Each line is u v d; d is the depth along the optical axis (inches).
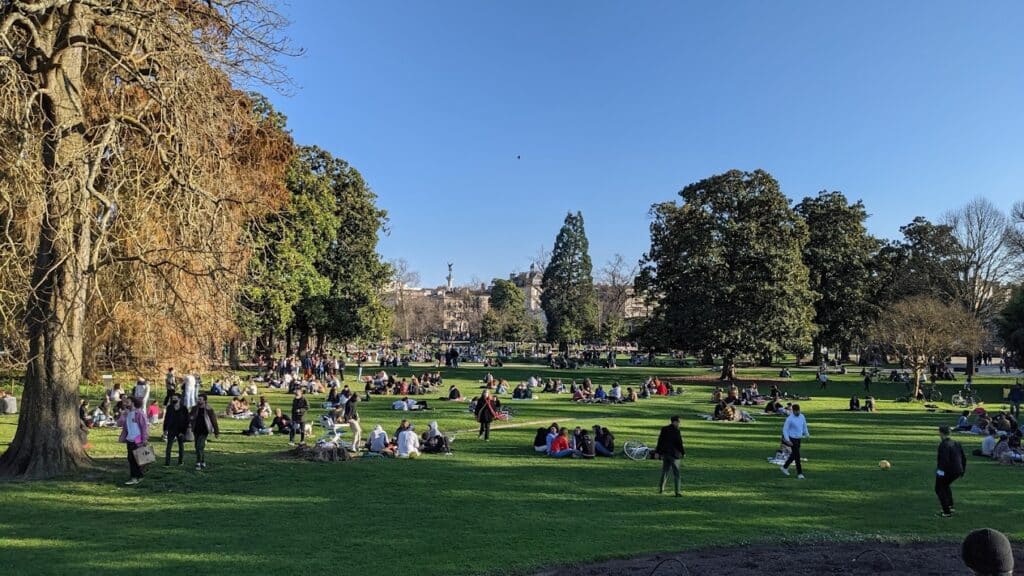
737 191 2119.8
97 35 680.4
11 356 713.6
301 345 2329.0
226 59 660.7
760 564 391.9
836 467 712.4
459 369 2484.0
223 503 520.4
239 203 743.7
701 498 559.2
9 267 637.3
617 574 371.2
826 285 2677.2
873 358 2970.0
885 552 417.7
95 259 595.2
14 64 556.4
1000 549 158.4
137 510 497.7
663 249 2196.1
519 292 4845.0
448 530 449.7
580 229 4106.8
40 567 368.5
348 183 2206.0
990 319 2329.0
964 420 1032.2
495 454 773.3
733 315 2050.9
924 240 2699.3
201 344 868.6
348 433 917.8
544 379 2043.6
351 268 2174.0
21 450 613.6
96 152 606.2
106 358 1142.3
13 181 597.9
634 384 1959.9
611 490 586.6
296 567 370.3
